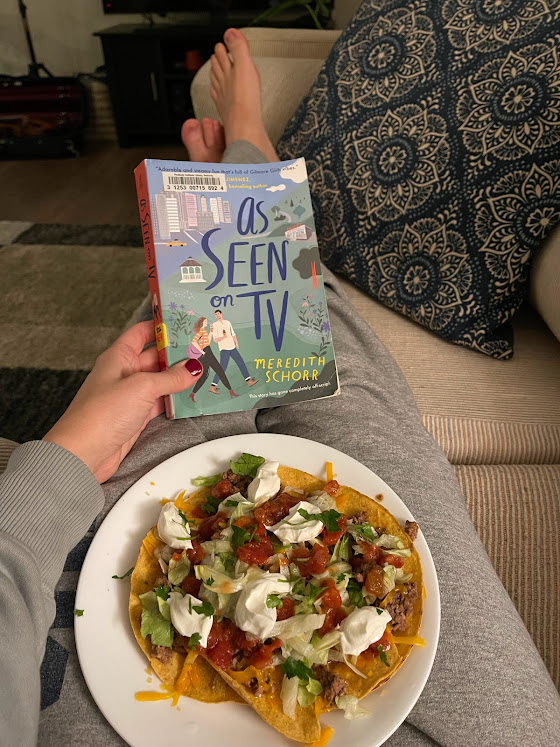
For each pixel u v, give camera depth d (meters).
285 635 0.31
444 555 0.38
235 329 0.45
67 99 1.84
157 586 0.33
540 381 0.59
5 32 1.97
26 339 1.05
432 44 0.62
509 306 0.60
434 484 0.43
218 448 0.41
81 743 0.29
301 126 0.71
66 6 1.92
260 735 0.28
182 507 0.37
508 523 0.49
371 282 0.67
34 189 1.66
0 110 1.83
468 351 0.62
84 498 0.34
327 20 1.66
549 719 0.33
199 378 0.44
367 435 0.46
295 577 0.33
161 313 0.43
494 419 0.56
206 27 1.76
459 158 0.59
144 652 0.31
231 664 0.31
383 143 0.64
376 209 0.65
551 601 0.45
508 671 0.33
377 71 0.66
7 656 0.26
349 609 0.33
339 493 0.38
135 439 0.45
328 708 0.29
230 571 0.33
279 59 0.87
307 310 0.47
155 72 1.81
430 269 0.62
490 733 0.31
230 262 0.45
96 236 1.39
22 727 0.25
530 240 0.57
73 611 0.34
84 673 0.30
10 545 0.29
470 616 0.35
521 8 0.58
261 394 0.46
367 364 0.54
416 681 0.30
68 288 1.19
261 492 0.37
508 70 0.57
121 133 1.92
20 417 0.89
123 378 0.39
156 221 0.43
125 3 1.83
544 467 0.52
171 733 0.28
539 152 0.55
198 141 0.85
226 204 0.45
